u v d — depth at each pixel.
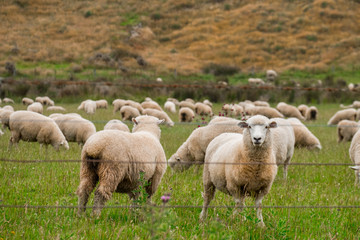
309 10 105.31
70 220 8.02
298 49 88.56
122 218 8.74
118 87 49.66
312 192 11.65
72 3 110.94
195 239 7.48
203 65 78.88
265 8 109.81
